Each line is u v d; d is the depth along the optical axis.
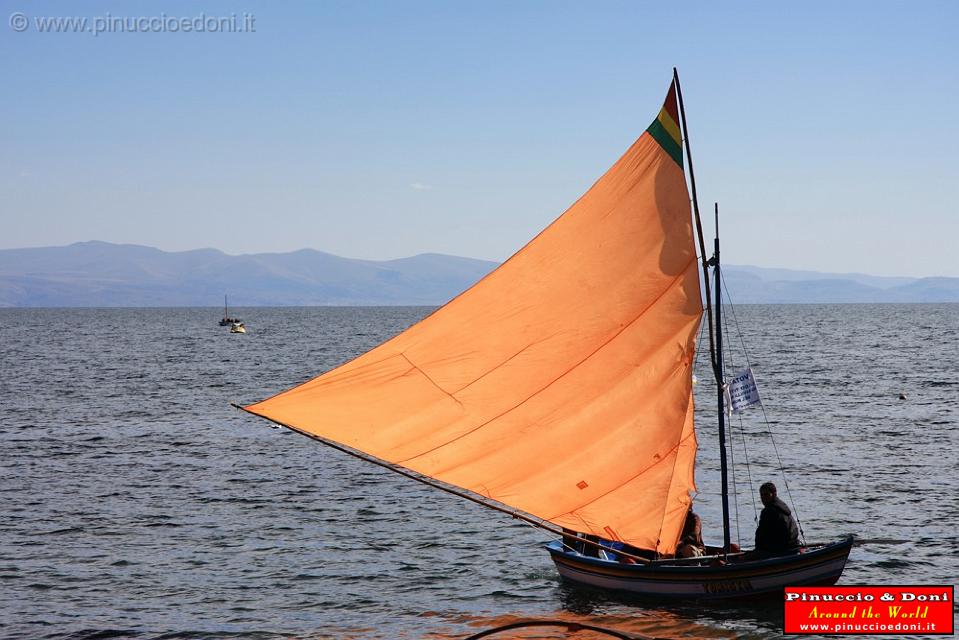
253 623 24.53
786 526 24.72
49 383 96.19
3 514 36.56
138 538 33.19
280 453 52.53
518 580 28.09
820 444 53.28
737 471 45.59
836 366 114.06
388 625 24.31
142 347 173.12
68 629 24.03
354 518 36.56
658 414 23.84
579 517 24.06
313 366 122.25
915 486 40.72
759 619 23.75
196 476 45.16
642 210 23.91
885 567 28.62
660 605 25.06
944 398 76.88
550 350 23.70
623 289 23.88
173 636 23.59
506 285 23.44
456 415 23.48
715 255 23.73
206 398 82.06
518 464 23.80
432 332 23.22
